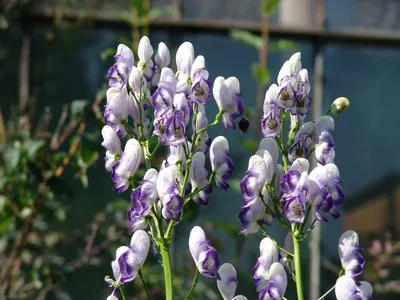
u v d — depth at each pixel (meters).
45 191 1.64
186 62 1.00
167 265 0.98
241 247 2.05
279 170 0.99
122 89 1.01
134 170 0.99
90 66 2.15
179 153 0.98
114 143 1.01
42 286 1.67
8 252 1.77
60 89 2.13
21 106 2.11
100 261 1.96
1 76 2.12
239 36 1.84
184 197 0.99
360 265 0.98
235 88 1.00
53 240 1.86
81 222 2.00
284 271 0.96
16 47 2.13
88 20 2.16
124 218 1.78
